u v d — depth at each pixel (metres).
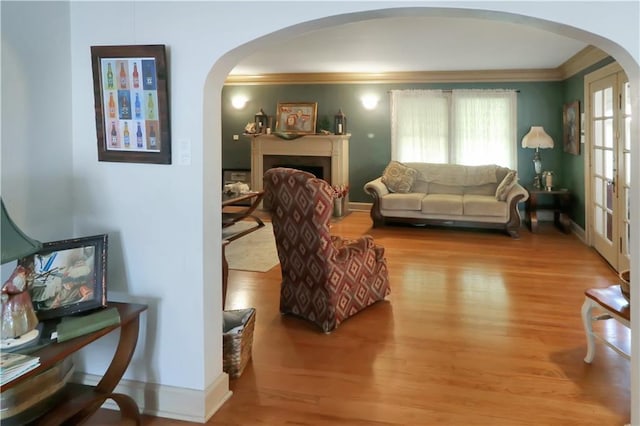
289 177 3.35
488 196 7.19
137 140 2.29
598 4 1.91
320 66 7.51
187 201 2.28
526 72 7.72
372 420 2.31
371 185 7.23
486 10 1.99
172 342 2.37
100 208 2.39
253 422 2.31
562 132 7.73
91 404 2.08
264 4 2.13
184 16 2.20
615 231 4.94
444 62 7.05
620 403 2.43
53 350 1.79
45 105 2.21
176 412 2.36
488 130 7.97
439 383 2.66
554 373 2.75
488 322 3.53
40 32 2.16
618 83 4.86
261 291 4.29
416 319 3.59
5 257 1.68
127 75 2.25
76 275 2.08
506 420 2.30
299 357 2.99
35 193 2.18
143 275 2.37
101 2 2.28
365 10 2.05
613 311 2.58
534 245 6.07
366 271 3.73
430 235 6.68
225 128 9.09
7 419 1.84
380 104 8.41
